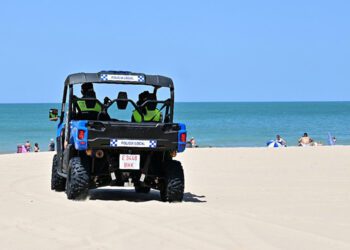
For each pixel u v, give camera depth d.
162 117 14.18
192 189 16.25
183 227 10.37
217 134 89.94
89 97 13.91
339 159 25.61
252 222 10.98
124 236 9.60
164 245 9.06
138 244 9.11
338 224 11.04
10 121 139.25
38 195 14.12
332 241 9.60
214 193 15.41
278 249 9.02
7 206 12.23
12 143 73.62
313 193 15.41
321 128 101.12
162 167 13.57
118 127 12.80
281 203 13.60
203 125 117.88
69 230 9.97
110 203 12.70
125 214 11.41
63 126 14.84
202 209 12.21
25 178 18.19
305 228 10.60
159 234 9.78
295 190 16.03
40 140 78.50
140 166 13.28
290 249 9.05
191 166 23.11
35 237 9.45
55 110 15.15
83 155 13.46
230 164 23.91
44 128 108.00
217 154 28.91
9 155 28.03
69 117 13.95
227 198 14.43
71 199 13.11
